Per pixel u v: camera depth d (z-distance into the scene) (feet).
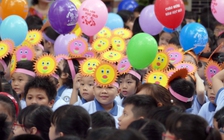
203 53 62.18
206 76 51.16
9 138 36.91
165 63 55.42
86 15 58.29
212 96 50.06
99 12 58.39
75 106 37.76
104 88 50.16
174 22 59.41
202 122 33.35
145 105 41.29
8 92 48.78
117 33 68.74
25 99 50.16
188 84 49.06
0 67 57.36
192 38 61.57
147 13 68.23
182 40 62.59
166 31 70.79
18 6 63.10
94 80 50.75
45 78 49.85
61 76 56.08
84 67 53.06
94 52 60.44
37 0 84.69
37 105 41.50
